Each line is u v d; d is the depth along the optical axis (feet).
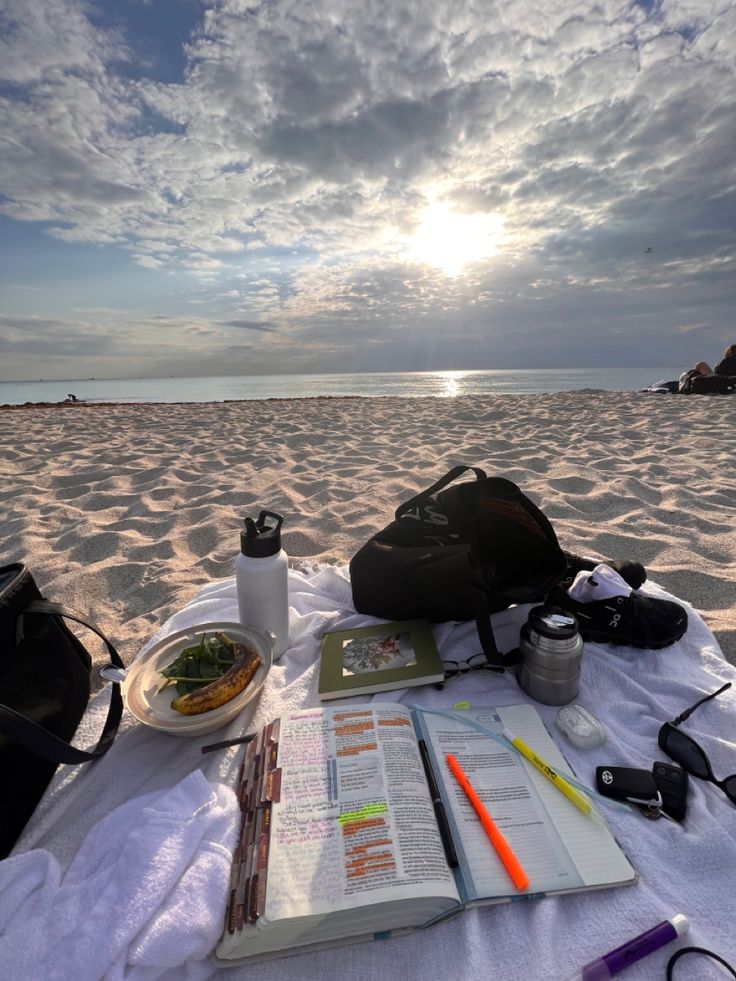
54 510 12.10
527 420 24.41
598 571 5.41
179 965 2.60
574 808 3.39
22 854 2.96
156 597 8.11
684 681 4.80
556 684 4.40
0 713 3.08
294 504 12.49
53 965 2.41
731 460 15.08
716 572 8.10
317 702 4.55
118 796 3.64
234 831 3.09
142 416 29.94
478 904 2.82
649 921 2.77
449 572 4.92
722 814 3.46
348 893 2.73
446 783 3.51
